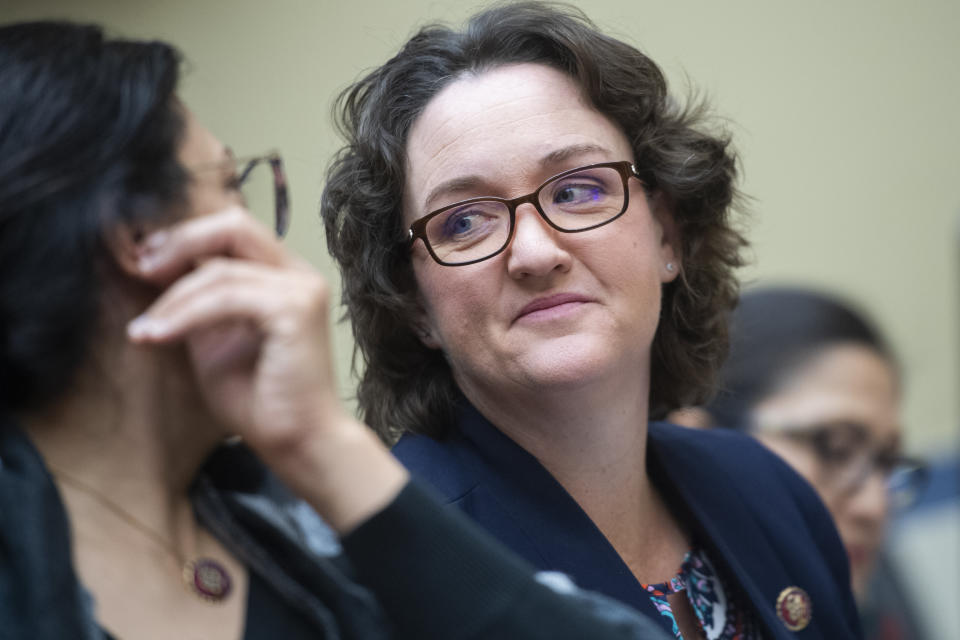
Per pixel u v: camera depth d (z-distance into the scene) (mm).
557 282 2791
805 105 6836
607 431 2936
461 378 3062
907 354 6867
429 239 2918
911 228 6938
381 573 1787
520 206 2816
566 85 2982
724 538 3199
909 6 6957
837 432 4172
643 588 2898
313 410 1756
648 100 3096
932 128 6941
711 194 3314
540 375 2756
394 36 5828
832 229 6906
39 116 1650
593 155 2916
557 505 2895
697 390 3420
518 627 1799
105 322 1711
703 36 6633
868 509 4180
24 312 1618
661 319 3332
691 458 3334
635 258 2885
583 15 3150
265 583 1810
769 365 4230
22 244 1617
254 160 1898
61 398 1714
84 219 1644
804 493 3537
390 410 3189
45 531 1586
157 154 1729
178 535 1798
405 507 1801
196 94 5902
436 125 2936
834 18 6883
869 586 6039
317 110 5848
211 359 1751
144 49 1789
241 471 1995
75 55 1721
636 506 3074
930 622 6430
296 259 1789
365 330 3193
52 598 1544
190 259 1698
